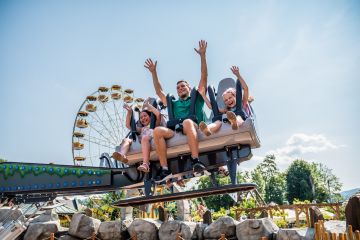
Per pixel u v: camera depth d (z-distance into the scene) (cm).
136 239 706
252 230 618
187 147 547
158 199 554
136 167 606
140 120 631
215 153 550
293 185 6253
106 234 719
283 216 1973
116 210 1936
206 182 4400
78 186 680
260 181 6166
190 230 673
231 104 561
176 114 580
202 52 566
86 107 2244
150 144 568
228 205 4706
